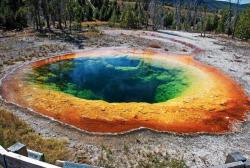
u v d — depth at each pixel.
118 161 14.50
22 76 27.17
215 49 42.88
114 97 24.88
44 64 32.44
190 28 90.19
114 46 42.75
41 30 54.66
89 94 25.14
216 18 89.25
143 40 47.78
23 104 21.14
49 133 17.09
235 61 35.84
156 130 18.17
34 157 8.17
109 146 16.00
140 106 22.11
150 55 38.62
